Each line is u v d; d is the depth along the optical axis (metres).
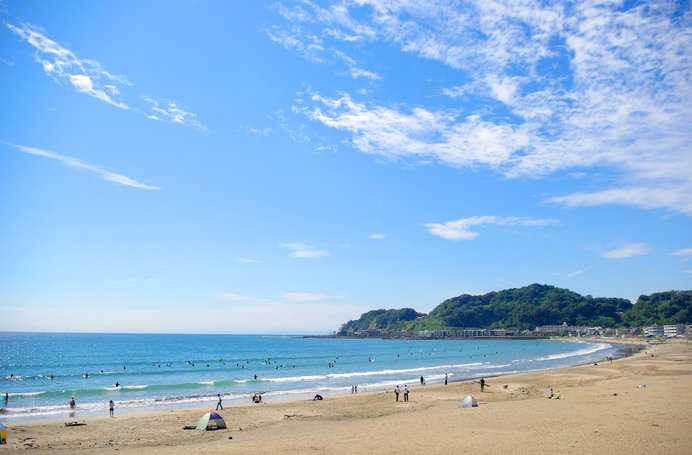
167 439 24.64
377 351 167.75
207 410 36.22
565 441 19.88
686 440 19.11
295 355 138.75
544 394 40.09
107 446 22.92
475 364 93.62
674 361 74.81
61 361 110.06
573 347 174.00
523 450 18.62
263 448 21.11
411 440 21.78
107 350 166.25
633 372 57.31
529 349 169.00
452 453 18.78
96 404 41.06
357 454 19.28
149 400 43.84
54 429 28.00
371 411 33.97
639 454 17.23
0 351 155.25
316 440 22.83
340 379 65.19
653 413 25.61
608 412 26.81
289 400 43.12
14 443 23.91
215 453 20.17
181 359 118.19
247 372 79.19
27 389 55.47
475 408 31.92
